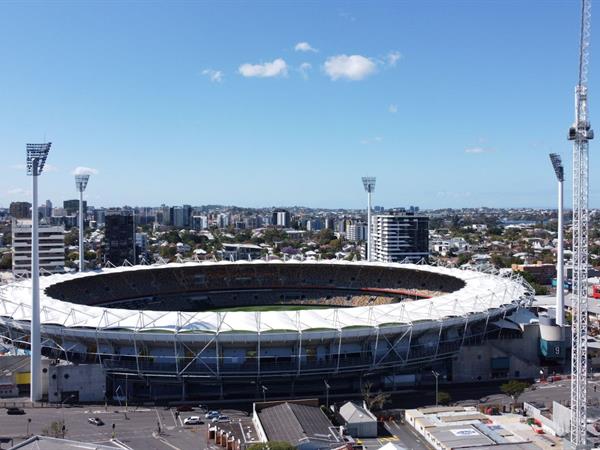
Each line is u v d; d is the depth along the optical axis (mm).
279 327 126062
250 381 128000
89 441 100500
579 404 98250
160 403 123812
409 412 115438
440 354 139375
